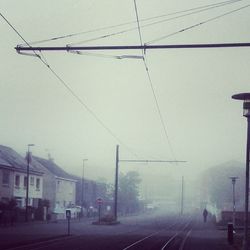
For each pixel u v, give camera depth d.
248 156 18.50
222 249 23.31
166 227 47.94
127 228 44.59
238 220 54.59
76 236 31.31
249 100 18.47
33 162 71.81
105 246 23.77
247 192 18.50
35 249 21.50
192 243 27.16
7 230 36.50
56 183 73.62
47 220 57.06
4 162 56.09
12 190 57.69
